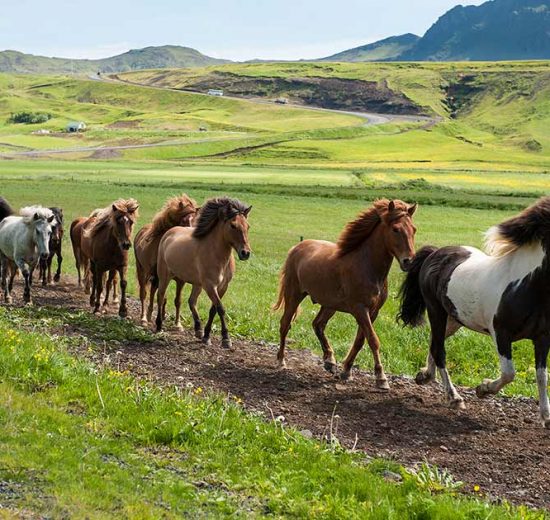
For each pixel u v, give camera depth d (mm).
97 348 14148
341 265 12883
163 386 11758
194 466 8352
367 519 7273
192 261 15586
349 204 59312
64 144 156625
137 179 77000
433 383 13602
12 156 127125
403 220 12148
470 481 8891
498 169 109562
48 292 22016
